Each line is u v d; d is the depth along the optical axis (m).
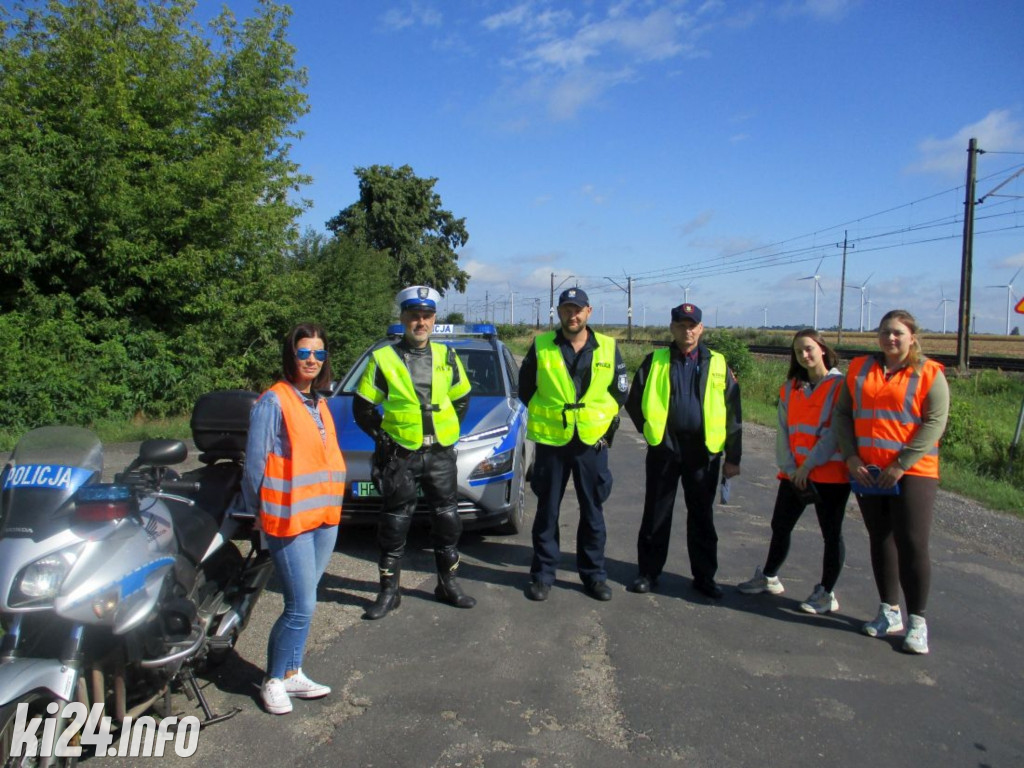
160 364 11.80
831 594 4.55
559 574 5.18
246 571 3.70
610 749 3.02
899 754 3.04
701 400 4.64
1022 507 7.25
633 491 7.75
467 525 5.43
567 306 4.50
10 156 10.30
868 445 4.09
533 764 2.90
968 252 25.61
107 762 2.85
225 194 12.82
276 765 2.86
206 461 4.05
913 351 4.00
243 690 3.47
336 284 19.70
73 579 2.53
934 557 5.66
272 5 15.11
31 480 2.65
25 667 2.49
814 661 3.89
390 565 4.36
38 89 11.30
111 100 11.77
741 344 20.48
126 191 11.48
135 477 3.18
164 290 12.26
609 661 3.83
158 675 3.01
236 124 14.98
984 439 10.41
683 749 3.03
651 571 4.87
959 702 3.48
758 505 7.27
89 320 11.36
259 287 14.25
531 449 7.49
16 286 11.19
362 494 5.27
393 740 3.05
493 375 6.83
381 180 43.25
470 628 4.20
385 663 3.75
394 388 4.26
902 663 3.89
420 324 4.34
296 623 3.26
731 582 5.08
